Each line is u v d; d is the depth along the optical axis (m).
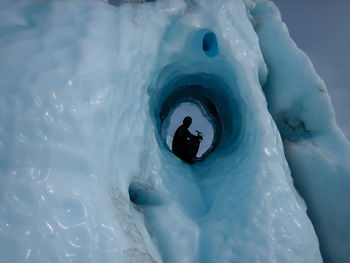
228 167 3.52
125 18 3.05
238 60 3.53
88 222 1.82
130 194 3.14
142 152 3.10
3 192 1.59
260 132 3.30
